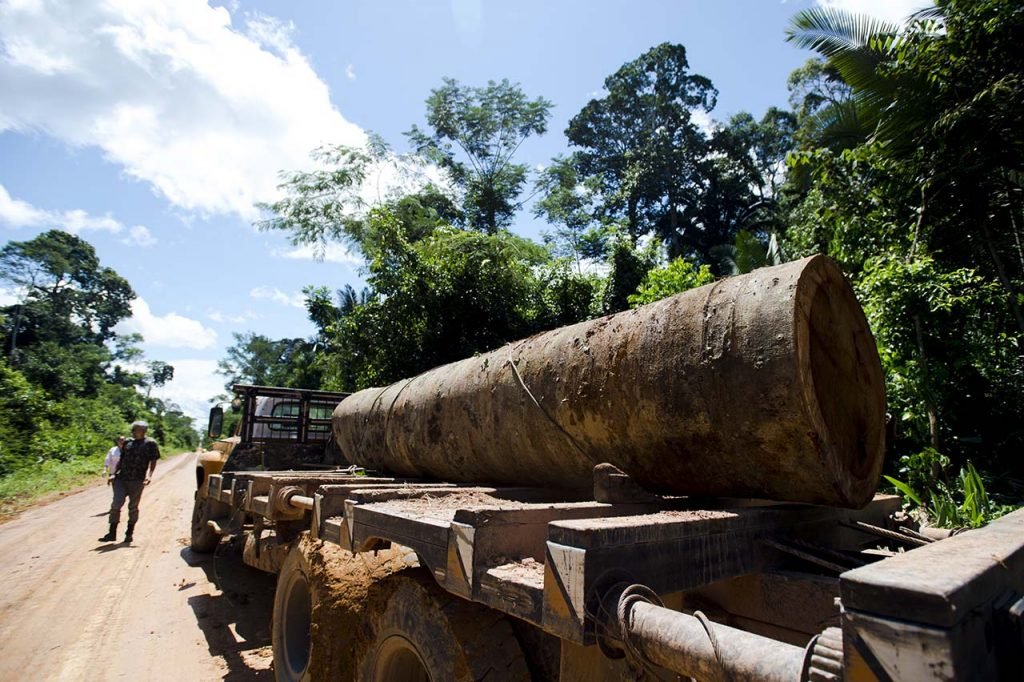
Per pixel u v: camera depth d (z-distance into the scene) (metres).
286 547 4.17
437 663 2.15
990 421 6.81
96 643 4.80
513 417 3.20
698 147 32.41
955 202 7.48
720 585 2.16
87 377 49.59
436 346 10.91
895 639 0.95
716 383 2.24
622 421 2.60
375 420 4.74
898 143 7.65
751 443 2.20
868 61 8.86
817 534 2.48
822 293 2.31
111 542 8.75
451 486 3.57
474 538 1.88
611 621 1.48
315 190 13.12
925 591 0.93
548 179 22.30
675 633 1.36
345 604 3.00
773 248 12.23
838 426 2.25
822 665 1.09
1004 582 1.16
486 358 3.67
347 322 11.59
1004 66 6.81
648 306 2.76
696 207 32.69
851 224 7.99
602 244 17.02
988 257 8.13
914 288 6.18
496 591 1.79
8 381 21.17
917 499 5.10
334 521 3.04
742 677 1.21
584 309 12.44
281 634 3.79
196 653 4.63
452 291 10.88
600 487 2.34
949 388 6.41
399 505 2.64
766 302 2.20
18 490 14.84
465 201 22.39
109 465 11.55
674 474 2.56
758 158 34.25
